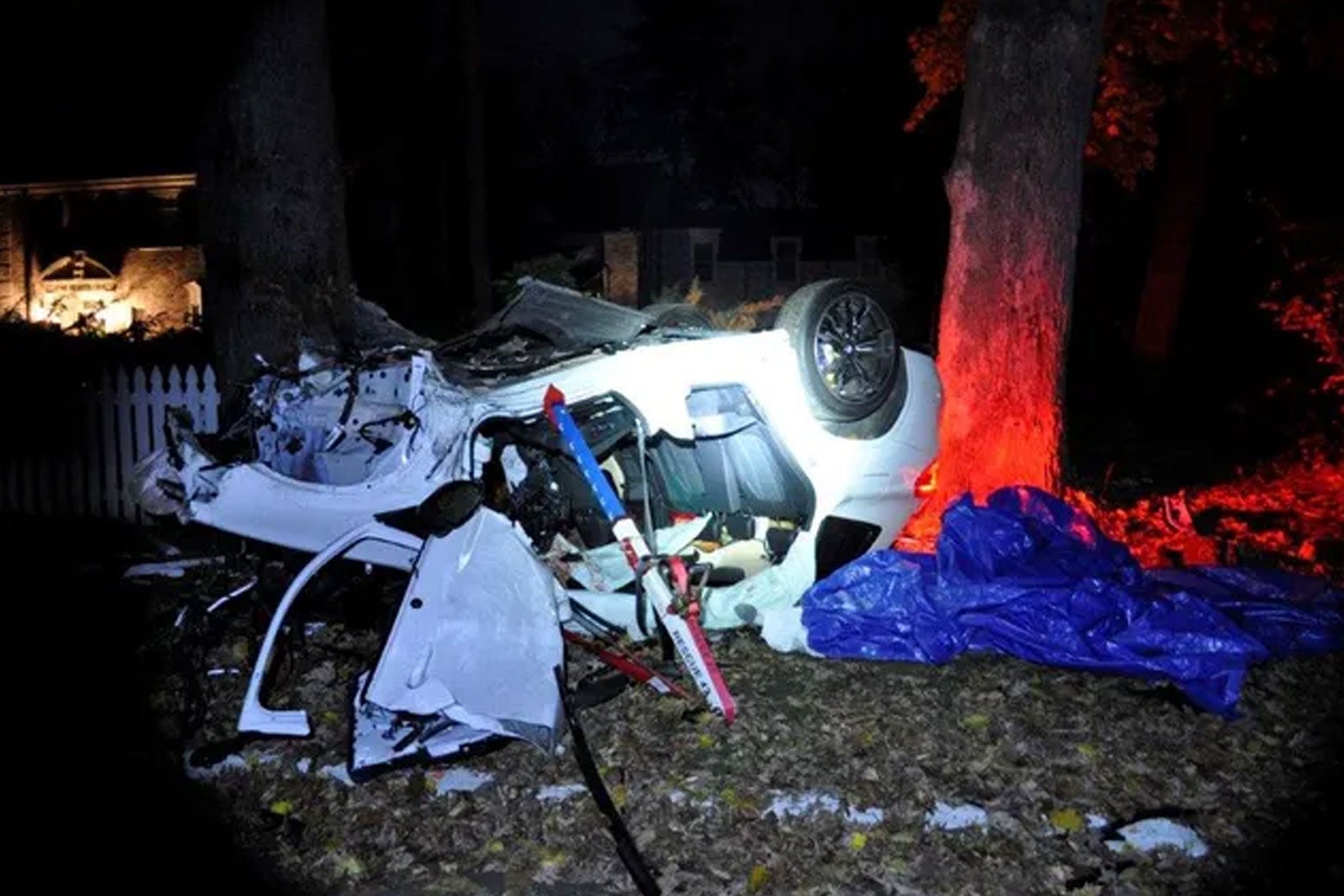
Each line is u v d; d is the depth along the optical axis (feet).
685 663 18.12
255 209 29.22
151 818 15.74
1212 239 73.97
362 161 78.33
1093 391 72.69
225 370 29.84
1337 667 20.58
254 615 21.36
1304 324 45.34
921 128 84.02
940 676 19.90
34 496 33.68
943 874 14.20
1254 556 27.37
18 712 19.21
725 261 137.39
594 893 14.03
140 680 20.42
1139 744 17.42
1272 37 48.75
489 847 14.92
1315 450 45.85
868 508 22.63
